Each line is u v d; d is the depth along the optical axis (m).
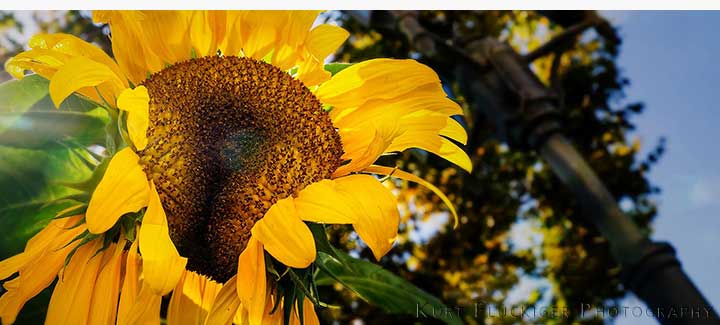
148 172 0.32
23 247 0.32
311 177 0.34
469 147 1.24
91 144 0.32
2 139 0.31
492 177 1.62
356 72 0.36
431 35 1.12
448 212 1.49
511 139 1.11
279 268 0.33
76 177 0.32
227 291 0.33
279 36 0.35
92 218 0.27
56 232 0.31
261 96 0.35
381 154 0.35
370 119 0.36
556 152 1.05
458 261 1.46
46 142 0.32
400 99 0.36
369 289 0.44
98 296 0.32
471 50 1.14
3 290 0.35
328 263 0.42
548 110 1.07
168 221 0.33
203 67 0.34
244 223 0.33
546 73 1.69
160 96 0.33
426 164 1.26
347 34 0.36
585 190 1.02
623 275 0.98
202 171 0.33
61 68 0.29
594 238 1.64
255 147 0.34
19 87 0.32
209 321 0.32
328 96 0.36
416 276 1.37
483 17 1.40
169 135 0.33
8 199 0.31
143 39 0.33
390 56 1.39
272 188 0.34
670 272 0.91
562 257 1.67
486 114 1.14
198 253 0.33
